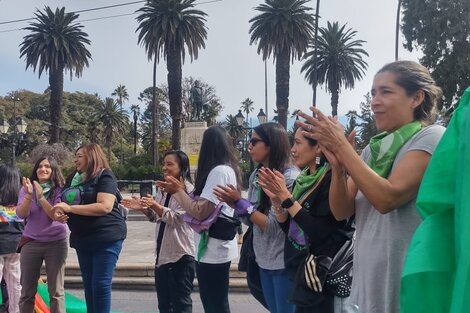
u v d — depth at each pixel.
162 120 76.31
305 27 35.88
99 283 4.05
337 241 2.64
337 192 2.15
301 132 2.87
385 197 1.91
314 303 2.61
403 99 2.12
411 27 29.06
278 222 3.00
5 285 5.15
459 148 1.54
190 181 4.30
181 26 35.72
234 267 6.82
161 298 4.05
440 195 1.62
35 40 38.53
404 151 2.05
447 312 1.54
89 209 3.96
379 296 2.03
